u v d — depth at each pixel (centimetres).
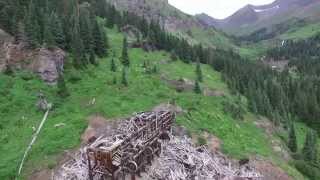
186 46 11900
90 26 9456
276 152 7325
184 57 11319
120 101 7231
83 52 8475
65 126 6306
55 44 8306
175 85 8762
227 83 10125
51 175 5200
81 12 11800
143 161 5253
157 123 5803
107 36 11319
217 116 7638
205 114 7525
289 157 7388
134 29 12812
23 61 7788
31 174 5262
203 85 9231
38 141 5944
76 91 7494
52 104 6956
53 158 5541
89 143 5819
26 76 7494
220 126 7269
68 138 5978
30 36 7938
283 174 6262
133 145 5072
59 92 7275
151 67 9588
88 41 8931
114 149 4669
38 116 6662
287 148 7962
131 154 4881
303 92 12144
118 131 5959
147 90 7975
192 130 6731
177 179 5178
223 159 6122
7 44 7894
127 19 13550
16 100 6894
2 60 7644
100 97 7325
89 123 6425
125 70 8856
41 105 6869
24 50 7900
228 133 7119
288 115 10450
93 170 4828
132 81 8262
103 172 4738
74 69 8119
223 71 11312
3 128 6284
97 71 8394
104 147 4703
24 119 6525
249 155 6481
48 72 7619
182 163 5550
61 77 7312
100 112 6738
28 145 5856
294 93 12438
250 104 9181
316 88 13262
